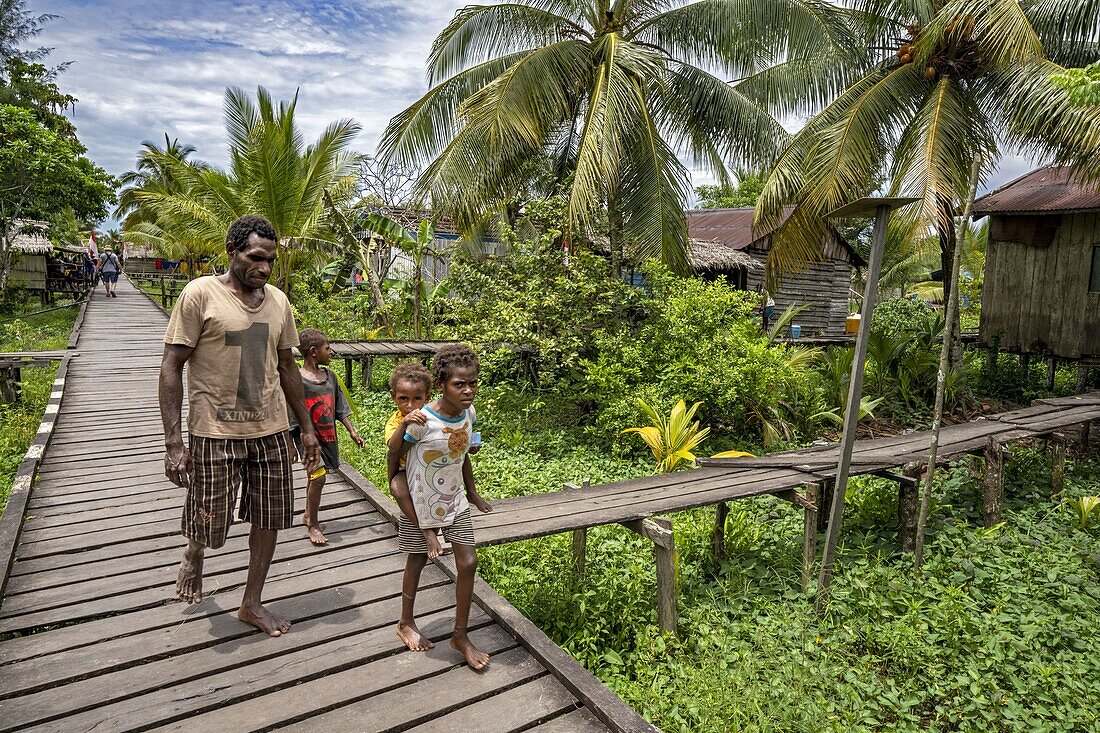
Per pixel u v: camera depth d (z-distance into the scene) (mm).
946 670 4246
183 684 3023
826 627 4551
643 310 10062
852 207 4516
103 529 4719
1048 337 14023
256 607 3467
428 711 2904
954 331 13195
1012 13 9109
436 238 18625
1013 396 14227
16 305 22312
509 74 10945
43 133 18500
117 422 7934
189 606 3686
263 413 3250
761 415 9797
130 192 28078
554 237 10320
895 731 3713
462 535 3215
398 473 3232
